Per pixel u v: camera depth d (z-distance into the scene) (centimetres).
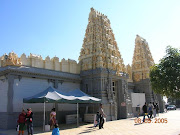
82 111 2861
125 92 3297
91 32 3152
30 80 2331
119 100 3212
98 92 2825
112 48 3294
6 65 2141
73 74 2941
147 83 4162
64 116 2627
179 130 1758
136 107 3675
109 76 2998
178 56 1574
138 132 1709
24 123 1605
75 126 2211
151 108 2808
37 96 2036
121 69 3347
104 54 3044
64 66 2836
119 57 3466
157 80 1669
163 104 4572
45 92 2092
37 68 2431
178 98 1600
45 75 2483
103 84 2869
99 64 2894
